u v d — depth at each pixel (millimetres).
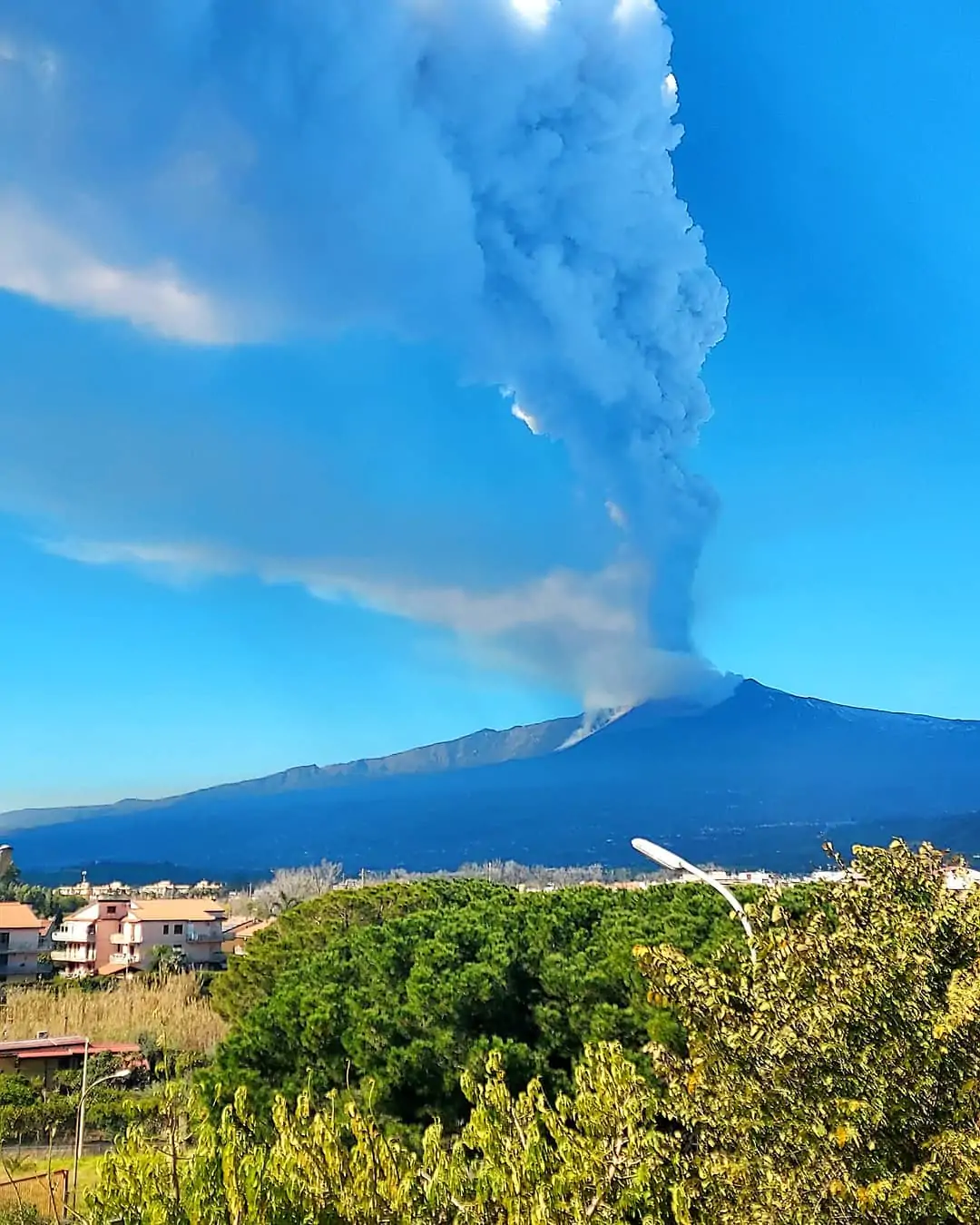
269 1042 15172
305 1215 5629
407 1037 14180
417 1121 13625
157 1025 32531
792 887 16781
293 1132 6355
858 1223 5281
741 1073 5992
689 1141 6641
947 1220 5258
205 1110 8797
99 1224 5859
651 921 17906
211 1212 5566
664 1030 12453
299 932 26828
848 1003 5777
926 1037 5664
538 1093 6711
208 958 58781
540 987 15633
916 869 6699
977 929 6113
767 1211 5602
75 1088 24656
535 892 23500
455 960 15766
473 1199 6062
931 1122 5547
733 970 7117
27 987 47062
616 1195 5895
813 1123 5598
